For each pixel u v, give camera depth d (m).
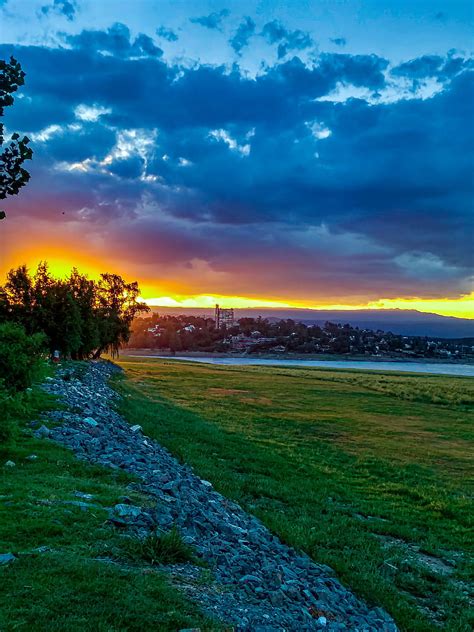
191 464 17.83
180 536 8.59
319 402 44.44
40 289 46.12
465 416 39.81
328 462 22.66
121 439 17.30
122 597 6.09
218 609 6.56
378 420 36.09
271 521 13.06
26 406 15.92
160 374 64.00
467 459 25.38
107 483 11.23
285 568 9.30
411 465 23.31
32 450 12.98
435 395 49.94
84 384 30.86
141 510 9.41
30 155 8.54
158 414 29.16
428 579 11.32
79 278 58.09
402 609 9.42
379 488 19.12
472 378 90.44
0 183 8.48
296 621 7.16
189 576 7.38
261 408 38.62
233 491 15.46
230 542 9.69
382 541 13.56
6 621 5.24
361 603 9.32
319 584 9.26
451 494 18.91
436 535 14.51
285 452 23.55
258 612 6.89
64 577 6.34
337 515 15.05
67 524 8.13
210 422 29.92
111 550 7.48
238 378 65.12
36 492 9.52
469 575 11.77
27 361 14.95
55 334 45.31
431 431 32.81
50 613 5.52
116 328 74.31
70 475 11.41
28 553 6.86
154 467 14.01
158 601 6.23
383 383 64.25
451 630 8.98
